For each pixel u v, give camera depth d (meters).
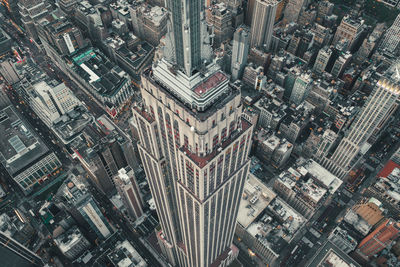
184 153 156.88
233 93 146.62
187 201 197.12
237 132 163.38
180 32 124.50
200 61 138.25
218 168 165.75
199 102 135.88
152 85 150.38
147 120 169.50
